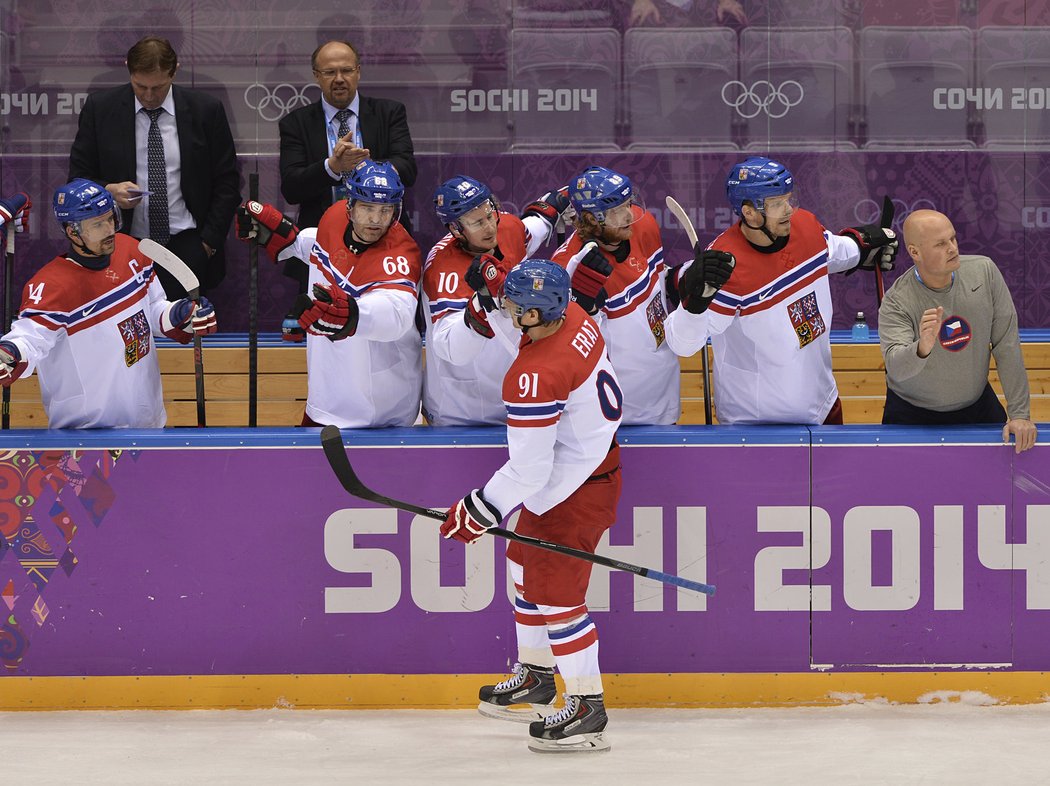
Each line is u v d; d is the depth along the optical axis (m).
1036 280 27.95
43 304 16.95
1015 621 16.44
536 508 15.01
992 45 27.48
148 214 24.45
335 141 24.38
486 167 27.80
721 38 27.55
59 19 27.00
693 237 18.36
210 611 16.58
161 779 14.03
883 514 16.41
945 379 16.52
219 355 24.78
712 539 16.48
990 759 14.45
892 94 27.64
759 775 14.00
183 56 27.36
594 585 16.53
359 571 16.55
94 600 16.55
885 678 16.55
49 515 16.50
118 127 24.27
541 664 16.03
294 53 27.41
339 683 16.64
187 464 16.45
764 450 16.41
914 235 15.87
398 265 16.19
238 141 27.55
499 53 27.55
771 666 16.56
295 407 24.98
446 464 16.50
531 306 14.00
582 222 16.66
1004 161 27.73
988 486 16.34
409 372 17.38
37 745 15.24
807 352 17.03
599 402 14.59
